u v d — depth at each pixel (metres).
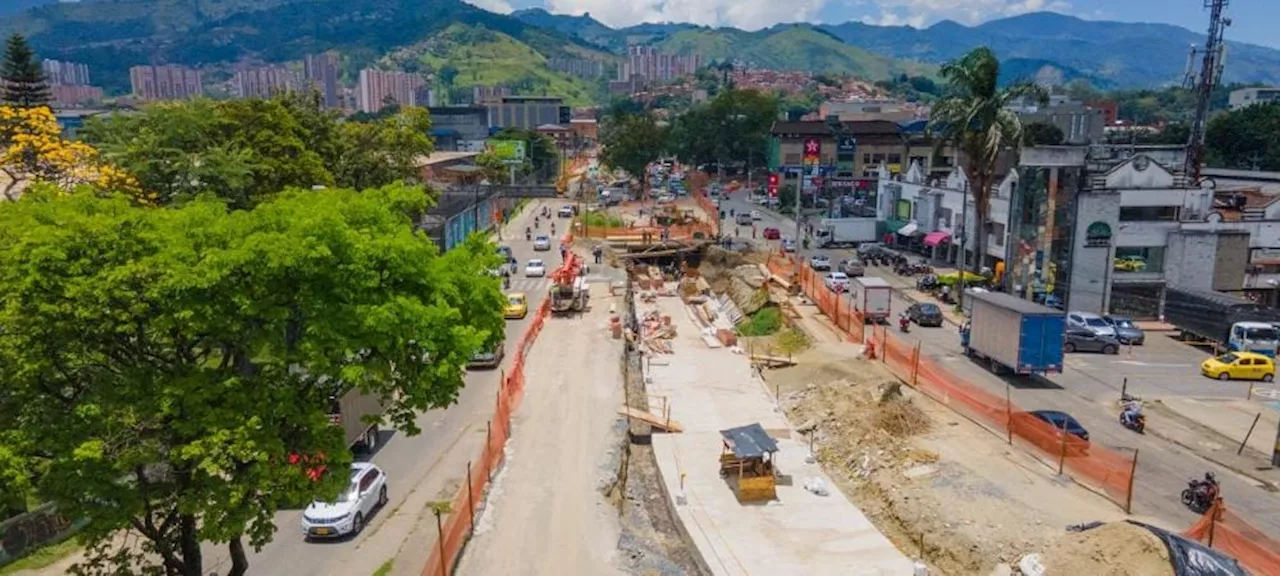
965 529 27.16
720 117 161.75
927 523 28.11
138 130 55.91
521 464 33.31
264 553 26.12
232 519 16.59
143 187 48.59
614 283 75.06
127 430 16.45
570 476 32.16
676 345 54.72
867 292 59.44
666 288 77.06
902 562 25.95
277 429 17.34
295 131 64.56
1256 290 63.19
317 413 17.78
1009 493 29.77
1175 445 35.91
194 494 16.62
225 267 16.02
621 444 35.75
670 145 172.12
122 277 15.64
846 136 135.12
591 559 25.94
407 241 19.22
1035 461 33.03
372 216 20.09
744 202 136.38
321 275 17.20
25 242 15.65
